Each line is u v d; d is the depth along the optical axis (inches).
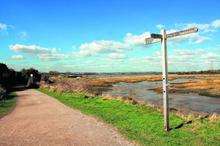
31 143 455.8
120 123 589.9
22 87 2556.6
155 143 432.1
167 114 502.3
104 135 494.9
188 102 1657.2
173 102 1656.0
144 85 3622.0
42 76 3196.4
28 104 1077.8
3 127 596.1
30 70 3159.5
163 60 493.7
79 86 1695.4
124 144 433.4
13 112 848.3
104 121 623.2
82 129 551.5
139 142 441.7
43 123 631.2
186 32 459.2
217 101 1705.2
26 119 695.7
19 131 550.6
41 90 2078.0
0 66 2632.9
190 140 439.2
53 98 1283.2
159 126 536.7
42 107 945.5
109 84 3838.6
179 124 543.5
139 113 686.5
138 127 541.3
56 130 550.0
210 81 3260.3
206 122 548.7
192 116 608.1
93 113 737.0
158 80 5270.7
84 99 1091.3
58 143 451.5
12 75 2802.7
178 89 2573.8
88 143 446.0
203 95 2079.2
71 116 716.7
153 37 481.1
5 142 465.7
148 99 1750.7
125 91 2449.6
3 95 1344.7
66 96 1290.6
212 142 425.7
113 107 816.9
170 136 466.6
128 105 837.8
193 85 2878.9
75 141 461.1
